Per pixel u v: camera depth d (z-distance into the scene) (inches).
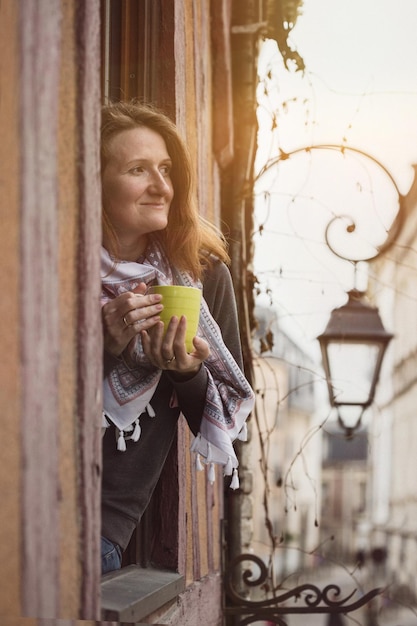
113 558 113.3
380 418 250.2
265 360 248.4
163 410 113.7
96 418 83.8
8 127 66.6
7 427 65.2
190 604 156.2
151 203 107.8
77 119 81.0
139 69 158.4
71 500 77.8
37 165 71.8
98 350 84.8
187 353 101.0
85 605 80.0
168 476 143.6
